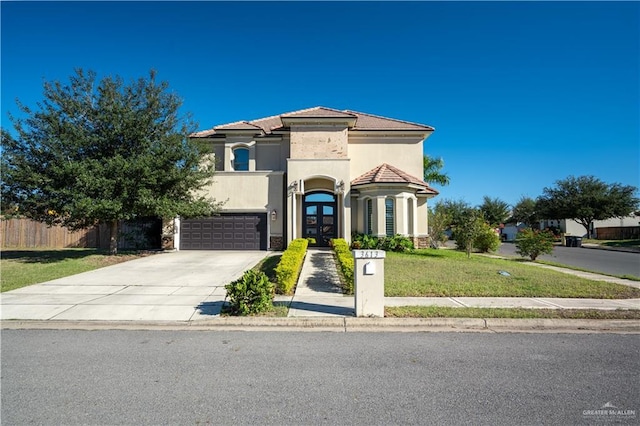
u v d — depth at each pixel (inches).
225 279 424.5
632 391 158.1
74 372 176.4
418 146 799.7
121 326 259.3
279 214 749.9
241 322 264.2
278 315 275.0
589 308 293.3
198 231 751.7
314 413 137.9
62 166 543.5
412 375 173.9
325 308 295.6
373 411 139.6
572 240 1289.4
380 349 211.8
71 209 530.6
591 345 221.1
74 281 408.2
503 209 1980.8
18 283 390.6
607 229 1628.9
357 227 762.8
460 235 745.6
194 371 177.9
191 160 625.6
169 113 634.2
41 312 286.7
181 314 283.4
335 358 196.7
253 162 787.4
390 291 344.2
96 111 594.2
